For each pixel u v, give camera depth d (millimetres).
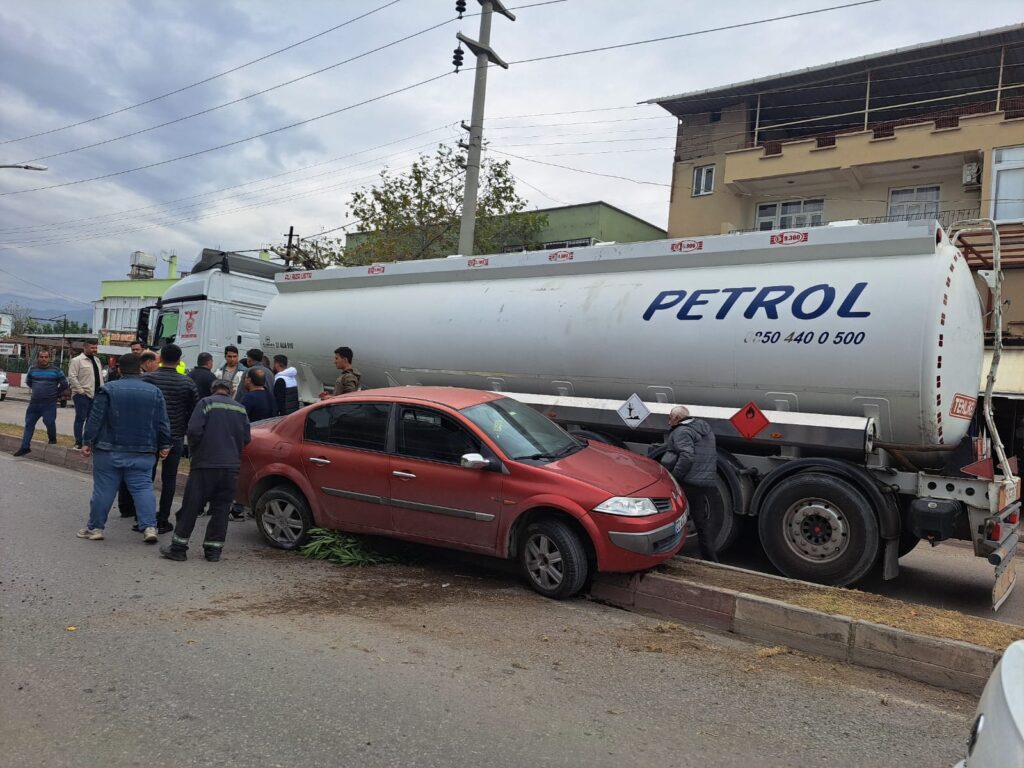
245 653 4480
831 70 20578
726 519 7227
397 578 6328
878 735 3789
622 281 8273
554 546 5832
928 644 4547
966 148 17625
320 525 6891
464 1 16188
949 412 6676
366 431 6691
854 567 6512
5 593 5375
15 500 8602
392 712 3771
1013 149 17000
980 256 7988
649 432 7902
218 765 3207
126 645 4527
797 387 6965
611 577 5914
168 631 4793
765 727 3818
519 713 3832
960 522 6391
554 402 8258
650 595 5703
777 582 5871
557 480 5789
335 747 3395
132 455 7023
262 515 7195
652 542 5590
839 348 6715
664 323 7703
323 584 6047
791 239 7277
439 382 9594
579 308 8352
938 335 6395
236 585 5902
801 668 4688
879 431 6695
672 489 6273
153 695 3865
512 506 5898
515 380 8820
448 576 6441
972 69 19922
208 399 6613
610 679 4352
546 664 4535
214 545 6598
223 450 6543
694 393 7582
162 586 5762
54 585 5625
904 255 6754
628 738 3609
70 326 63156
